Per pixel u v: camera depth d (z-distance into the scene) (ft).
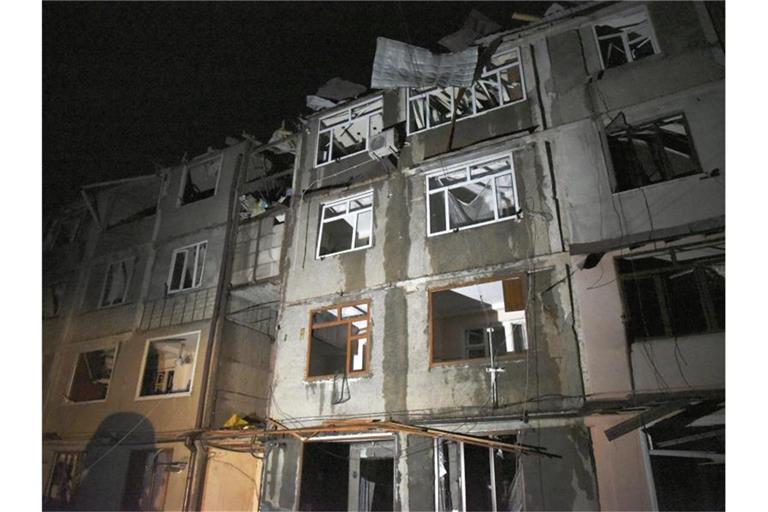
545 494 30.17
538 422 32.12
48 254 70.23
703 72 36.47
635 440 29.22
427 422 35.65
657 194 34.47
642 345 31.27
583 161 37.96
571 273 35.09
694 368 29.58
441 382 36.58
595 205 36.14
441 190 43.73
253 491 49.70
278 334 45.78
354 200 49.19
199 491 45.57
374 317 41.55
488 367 35.42
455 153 43.73
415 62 43.14
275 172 64.59
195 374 50.90
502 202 46.29
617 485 28.63
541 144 40.29
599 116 38.70
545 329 34.42
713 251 32.12
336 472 42.32
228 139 63.52
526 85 43.11
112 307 60.54
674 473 30.19
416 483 34.50
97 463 51.01
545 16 43.68
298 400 41.91
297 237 49.75
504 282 37.78
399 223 44.21
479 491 37.96
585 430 30.71
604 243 33.24
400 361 38.81
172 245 59.98
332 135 54.13
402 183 45.83
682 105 36.29
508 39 44.70
